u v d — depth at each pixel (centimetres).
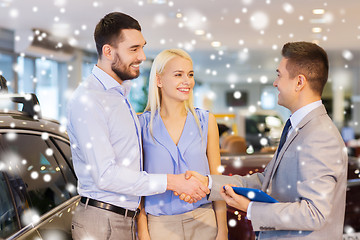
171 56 214
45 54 962
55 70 1073
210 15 756
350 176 310
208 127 224
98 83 199
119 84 200
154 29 862
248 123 835
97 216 193
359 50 1206
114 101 197
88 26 838
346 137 1168
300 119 172
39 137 206
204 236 215
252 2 663
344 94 1662
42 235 176
